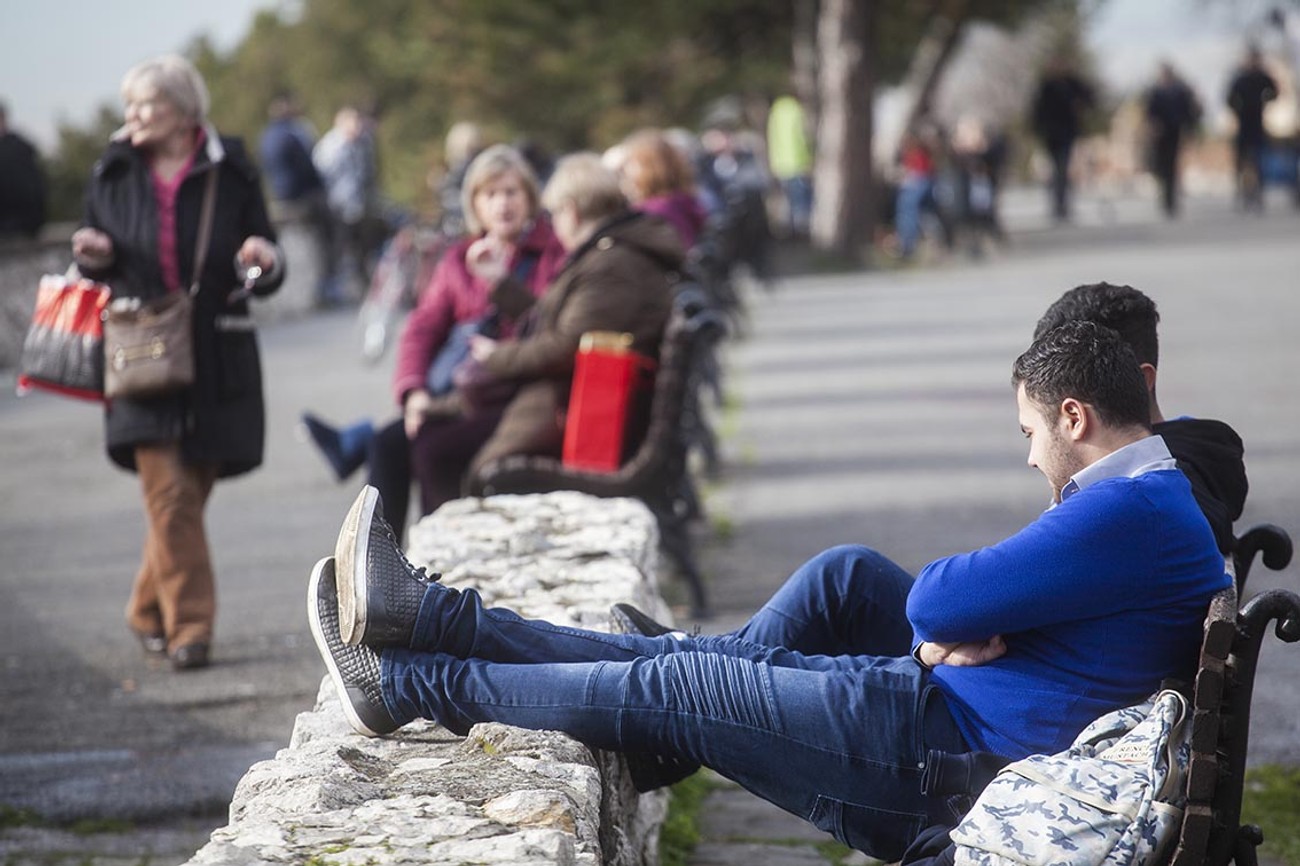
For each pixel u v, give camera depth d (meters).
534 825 5.20
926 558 13.43
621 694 6.16
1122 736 5.52
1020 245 45.16
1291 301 29.56
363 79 123.25
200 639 11.20
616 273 11.71
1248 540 6.56
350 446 12.96
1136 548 5.67
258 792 5.68
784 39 57.97
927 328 28.86
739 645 6.49
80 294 10.86
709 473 17.08
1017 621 5.77
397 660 6.30
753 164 42.19
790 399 21.84
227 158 11.12
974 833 5.30
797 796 6.14
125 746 9.80
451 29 59.44
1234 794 5.42
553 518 9.55
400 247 28.31
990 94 109.06
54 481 18.92
